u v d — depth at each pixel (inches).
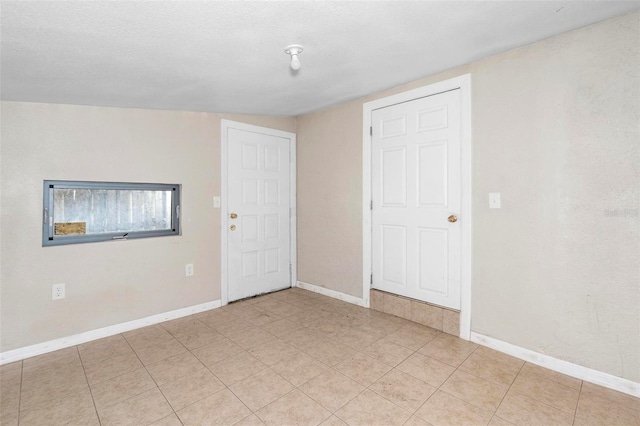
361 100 129.3
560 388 76.3
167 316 120.4
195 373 83.9
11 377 83.0
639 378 72.8
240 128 139.9
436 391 75.3
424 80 108.3
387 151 121.5
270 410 69.3
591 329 78.7
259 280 148.2
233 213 138.1
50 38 62.5
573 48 79.4
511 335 91.8
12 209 91.9
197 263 127.8
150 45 68.8
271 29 67.2
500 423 64.9
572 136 80.4
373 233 128.0
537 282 86.7
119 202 111.0
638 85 71.6
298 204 161.0
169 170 120.3
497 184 93.4
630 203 73.3
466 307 101.0
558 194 82.8
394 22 68.8
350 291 137.5
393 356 91.6
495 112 93.2
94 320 105.0
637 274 72.8
